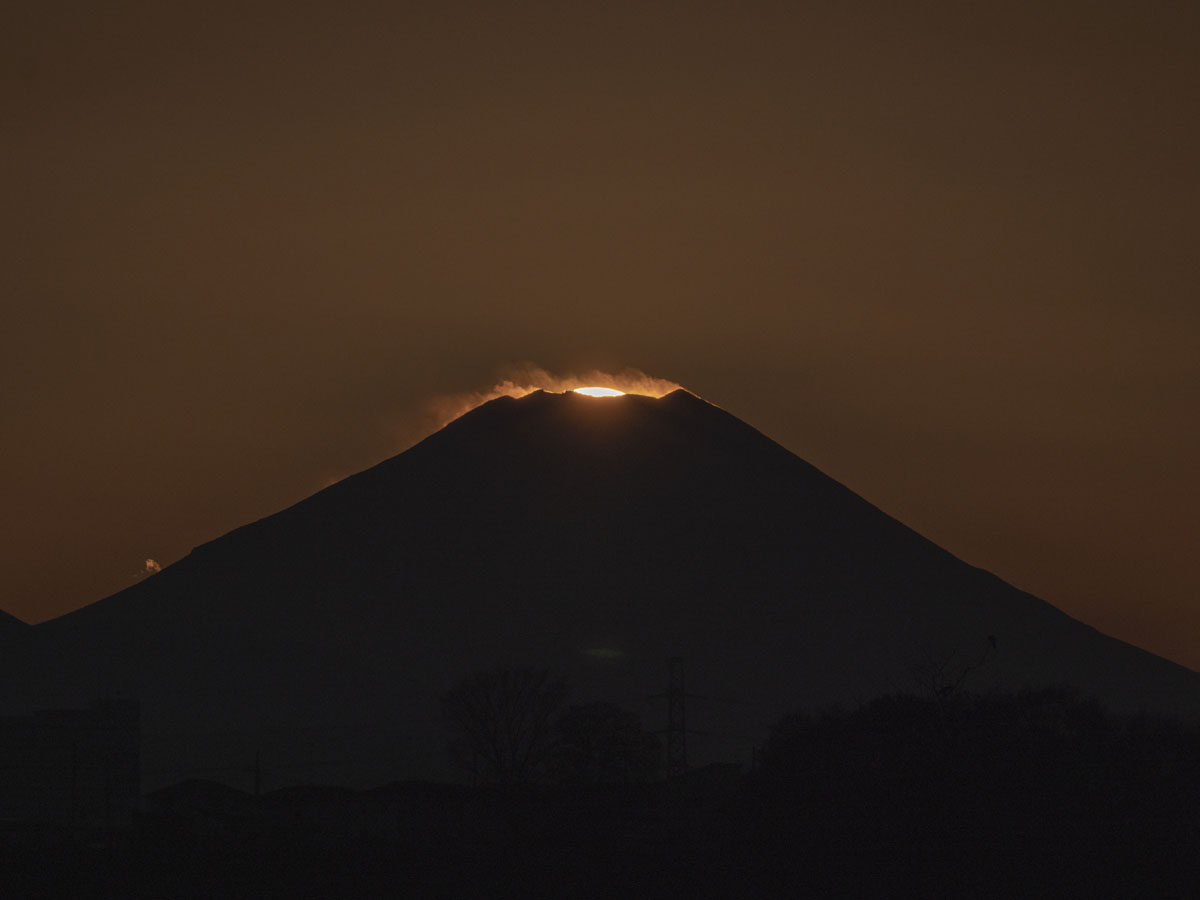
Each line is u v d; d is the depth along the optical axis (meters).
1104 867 181.00
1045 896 178.38
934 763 187.38
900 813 185.12
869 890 184.88
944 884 180.75
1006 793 184.62
